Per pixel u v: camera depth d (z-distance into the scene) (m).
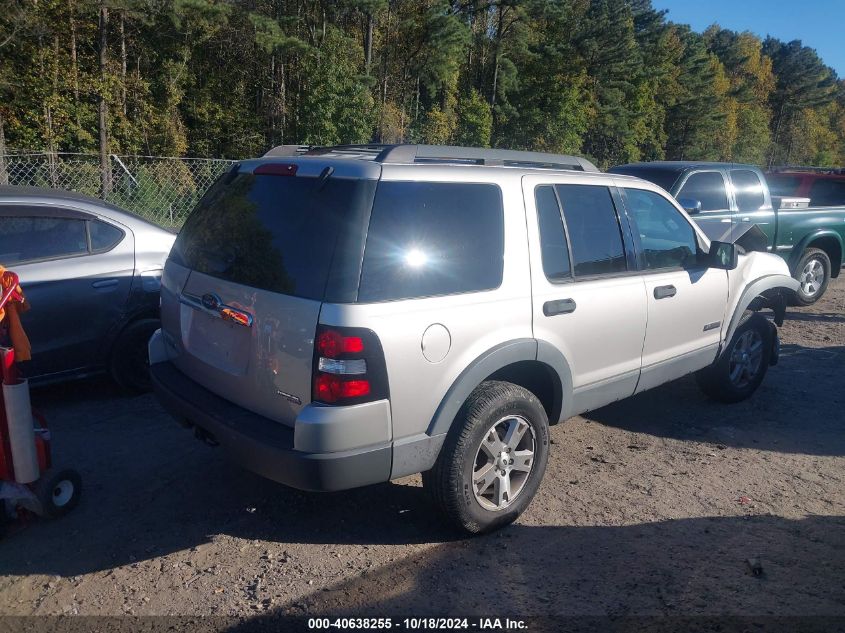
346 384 3.10
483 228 3.66
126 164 13.54
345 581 3.39
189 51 31.73
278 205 3.51
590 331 4.19
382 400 3.20
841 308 10.21
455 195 3.58
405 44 42.12
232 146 35.41
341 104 33.47
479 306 3.55
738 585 3.36
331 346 3.07
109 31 29.78
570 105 51.50
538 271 3.88
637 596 3.28
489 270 3.65
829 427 5.61
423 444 3.39
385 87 41.94
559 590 3.33
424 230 3.41
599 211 4.41
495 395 3.63
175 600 3.24
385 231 3.26
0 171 12.17
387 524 3.92
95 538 3.73
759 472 4.74
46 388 5.91
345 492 4.27
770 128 96.12
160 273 5.71
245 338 3.43
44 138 26.39
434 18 39.66
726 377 5.77
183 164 12.61
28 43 25.47
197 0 26.11
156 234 5.85
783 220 9.52
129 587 3.33
